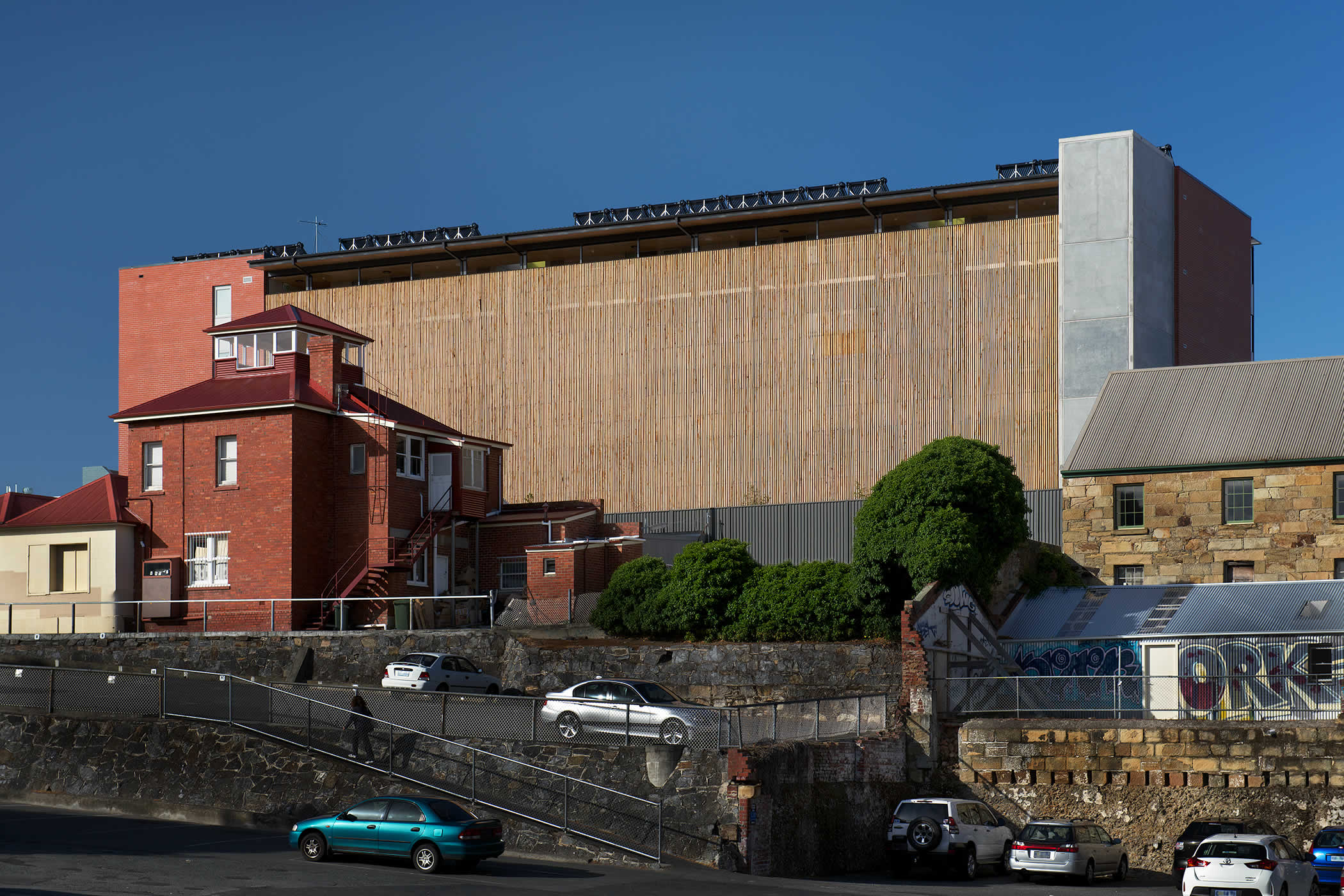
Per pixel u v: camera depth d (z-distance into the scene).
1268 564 41.16
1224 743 33.50
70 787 32.16
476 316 66.31
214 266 71.44
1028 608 41.34
